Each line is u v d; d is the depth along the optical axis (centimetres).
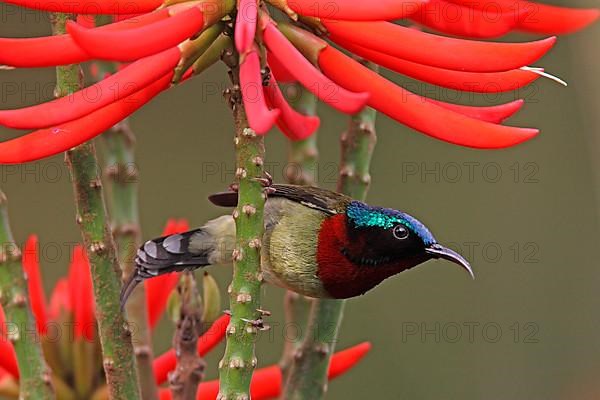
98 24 478
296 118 473
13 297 466
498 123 458
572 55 848
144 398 520
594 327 1182
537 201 1216
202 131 1220
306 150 637
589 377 1155
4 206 467
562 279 1200
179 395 497
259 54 423
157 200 1205
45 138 420
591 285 1198
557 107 1196
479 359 1163
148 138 1211
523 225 1219
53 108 402
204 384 520
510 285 1201
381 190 1228
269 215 625
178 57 420
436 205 1231
